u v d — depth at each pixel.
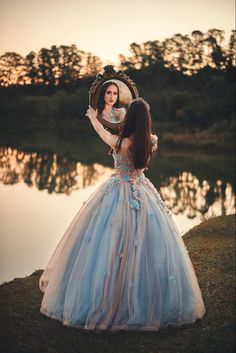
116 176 4.37
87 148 27.22
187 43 42.28
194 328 4.32
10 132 36.00
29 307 4.59
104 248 4.09
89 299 4.07
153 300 4.11
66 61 39.28
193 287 4.40
